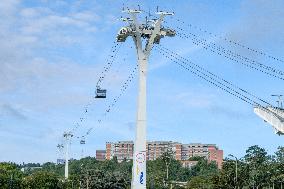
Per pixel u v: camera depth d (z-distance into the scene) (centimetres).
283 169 15888
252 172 15225
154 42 6038
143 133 5872
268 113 5341
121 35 5944
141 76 5953
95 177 17325
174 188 18662
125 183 17675
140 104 5903
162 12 5934
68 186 16562
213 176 15662
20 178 14675
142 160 5819
